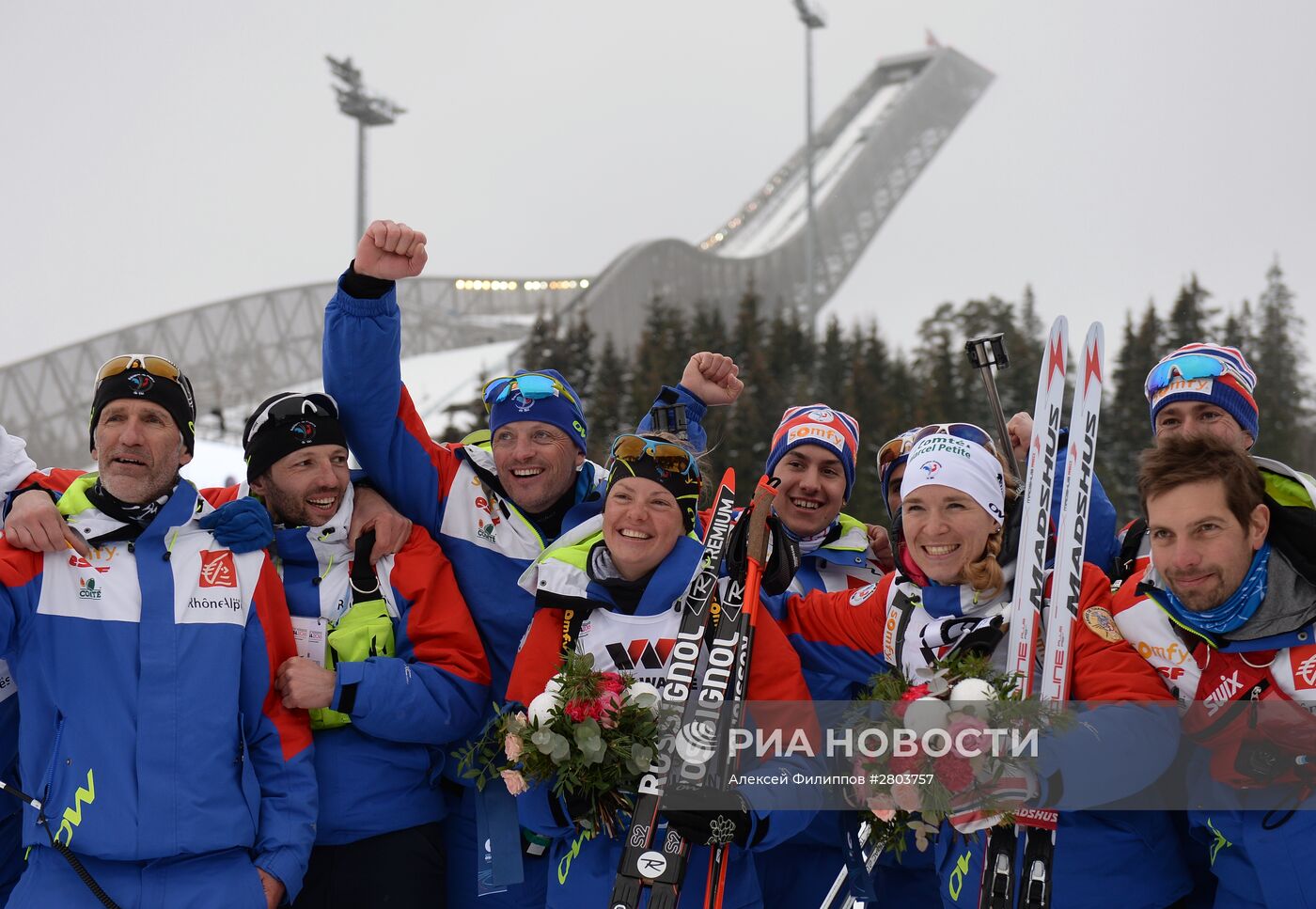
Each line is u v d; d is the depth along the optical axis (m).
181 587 2.85
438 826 3.24
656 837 2.57
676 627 2.75
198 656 2.81
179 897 2.69
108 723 2.72
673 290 88.75
